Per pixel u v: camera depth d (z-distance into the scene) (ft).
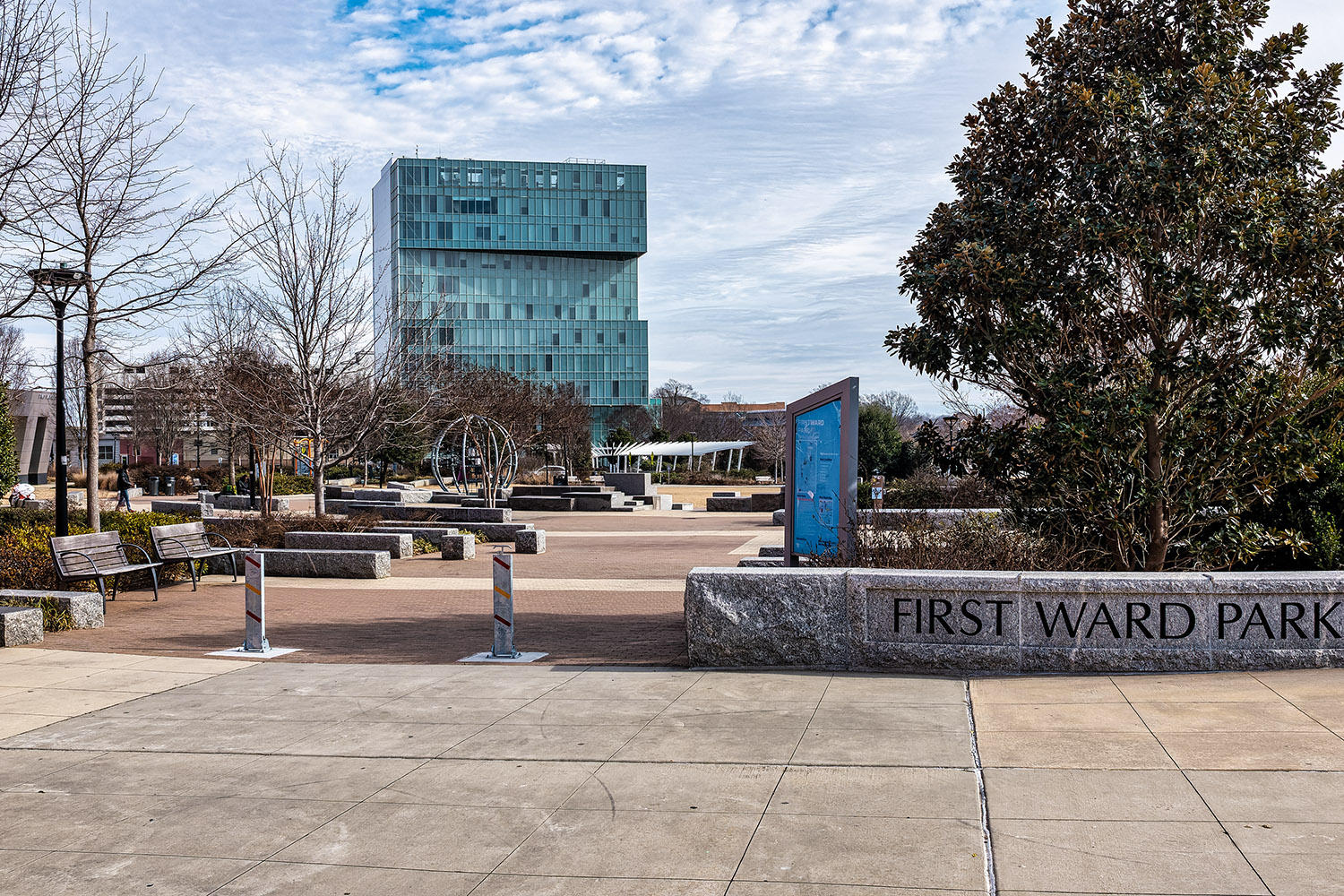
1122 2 35.68
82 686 28.66
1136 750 19.77
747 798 18.06
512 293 411.34
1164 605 26.40
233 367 81.35
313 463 77.77
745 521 105.09
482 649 34.32
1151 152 31.83
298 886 15.03
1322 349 31.14
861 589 27.99
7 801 19.10
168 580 52.34
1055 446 33.27
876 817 16.90
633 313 421.59
